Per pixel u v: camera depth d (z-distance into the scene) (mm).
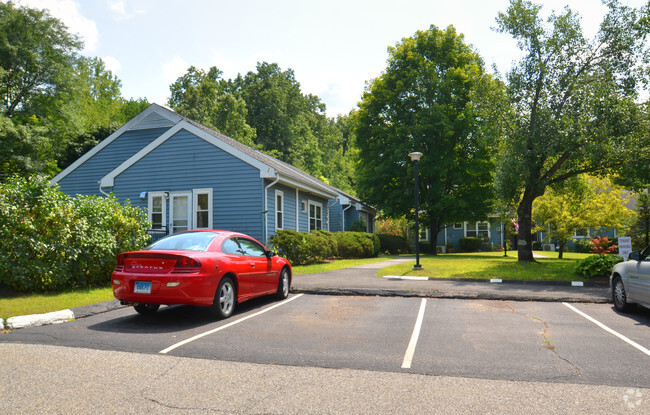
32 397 3807
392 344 5691
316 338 6004
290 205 19656
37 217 9109
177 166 17719
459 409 3570
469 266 15727
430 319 7297
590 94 15117
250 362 4902
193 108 44438
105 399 3770
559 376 4426
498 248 42438
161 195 17781
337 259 21359
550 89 16719
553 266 15648
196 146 17578
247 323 6984
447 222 34000
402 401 3744
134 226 11305
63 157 33688
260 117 57312
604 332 6438
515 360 4980
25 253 8672
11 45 30109
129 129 20344
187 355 5176
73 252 9398
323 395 3887
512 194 17219
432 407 3615
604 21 16125
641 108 14797
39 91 32656
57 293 9148
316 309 8211
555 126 15242
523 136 16234
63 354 5203
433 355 5184
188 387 4082
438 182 29703
